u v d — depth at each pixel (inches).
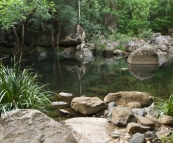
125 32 723.4
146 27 752.3
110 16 708.0
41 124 91.9
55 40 573.9
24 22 524.7
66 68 377.1
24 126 90.8
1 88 124.5
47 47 580.4
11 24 445.1
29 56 526.6
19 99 126.6
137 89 235.3
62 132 90.7
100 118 138.8
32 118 92.7
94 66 406.9
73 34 576.4
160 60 502.6
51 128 91.1
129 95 177.9
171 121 131.0
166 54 605.0
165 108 144.3
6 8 333.1
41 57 518.9
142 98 175.6
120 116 129.6
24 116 93.2
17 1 331.9
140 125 120.7
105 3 722.2
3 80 125.3
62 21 542.9
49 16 466.3
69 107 164.9
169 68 394.6
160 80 288.2
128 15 740.0
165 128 127.4
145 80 287.3
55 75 312.3
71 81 271.4
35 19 506.3
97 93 214.8
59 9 526.9
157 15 837.2
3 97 123.2
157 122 130.3
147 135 113.2
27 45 568.4
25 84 134.3
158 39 682.8
